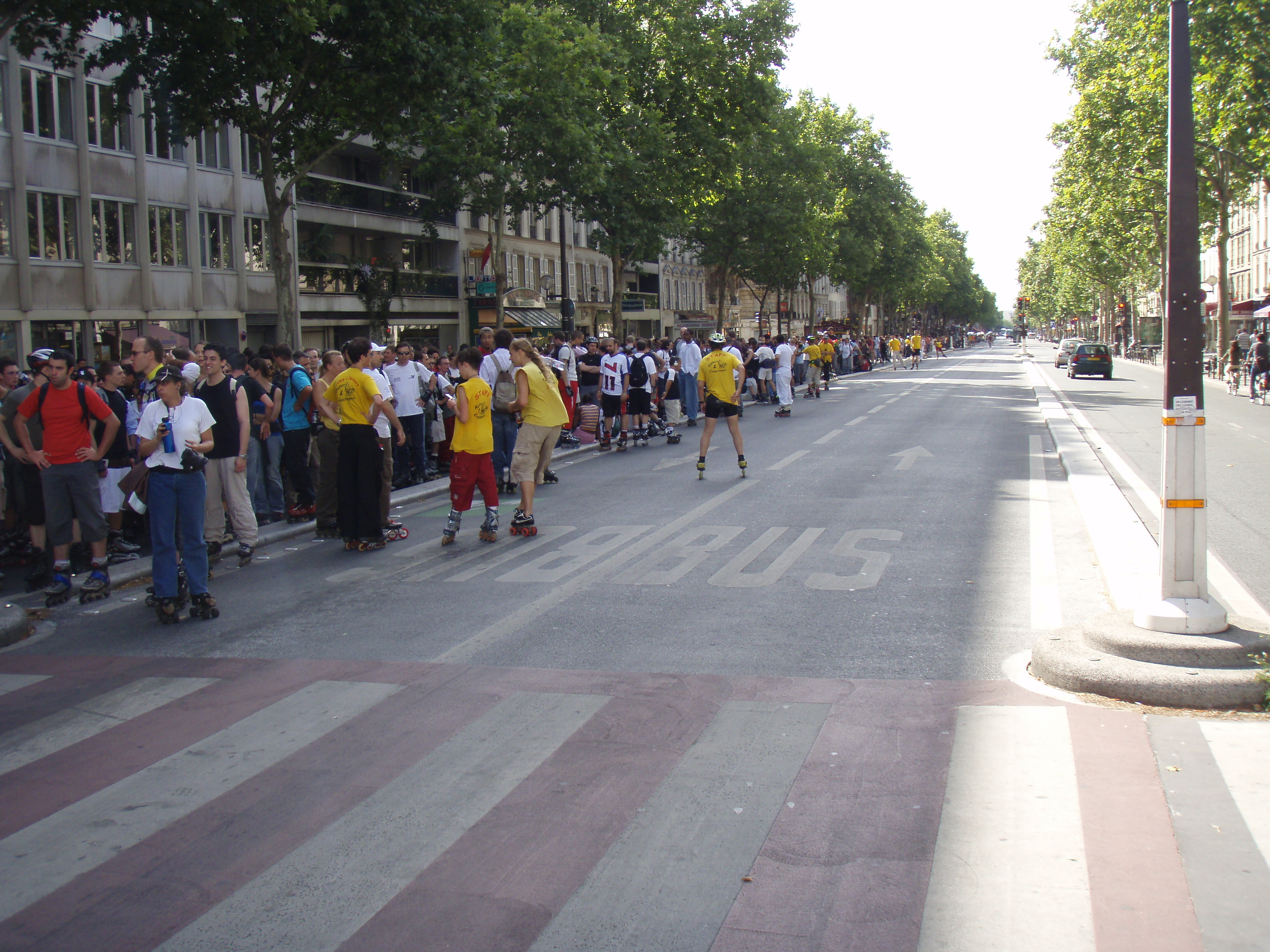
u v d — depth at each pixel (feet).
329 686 21.42
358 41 69.56
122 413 36.76
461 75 73.26
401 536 38.68
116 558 36.37
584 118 115.03
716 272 212.02
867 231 270.87
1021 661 21.38
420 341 159.74
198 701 20.92
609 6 137.08
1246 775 15.43
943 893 12.57
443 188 112.47
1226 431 73.26
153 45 67.62
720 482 50.42
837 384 153.17
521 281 188.24
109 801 16.22
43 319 98.22
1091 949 11.35
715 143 145.07
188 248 115.24
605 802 15.39
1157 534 32.99
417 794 15.94
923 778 15.81
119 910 12.94
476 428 36.65
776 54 145.18
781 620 25.18
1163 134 135.74
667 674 21.30
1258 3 102.83
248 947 11.98
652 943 11.73
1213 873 12.80
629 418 77.71
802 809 14.96
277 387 43.62
